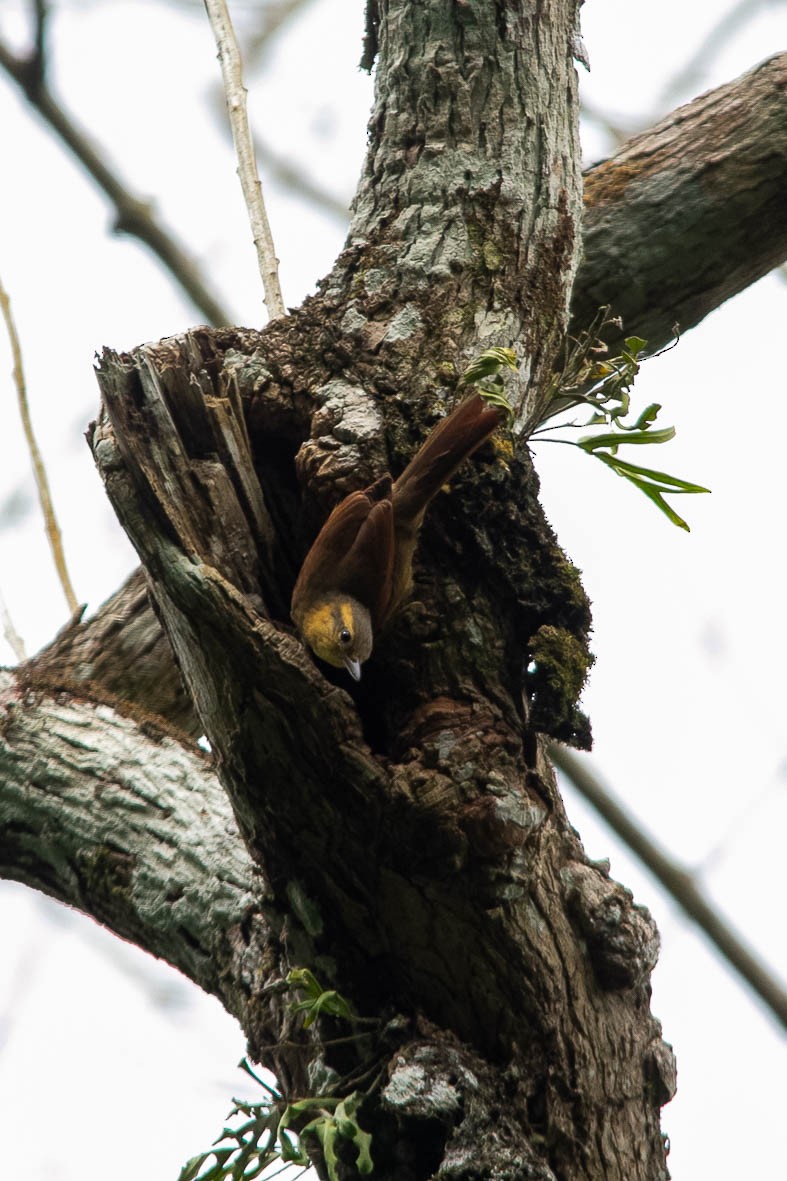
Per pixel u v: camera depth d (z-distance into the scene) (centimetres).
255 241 984
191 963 848
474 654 754
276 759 694
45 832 908
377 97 978
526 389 858
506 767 705
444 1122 694
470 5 971
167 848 873
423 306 852
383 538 735
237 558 748
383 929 719
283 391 805
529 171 930
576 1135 718
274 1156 717
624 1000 761
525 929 712
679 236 1170
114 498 712
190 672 731
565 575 778
